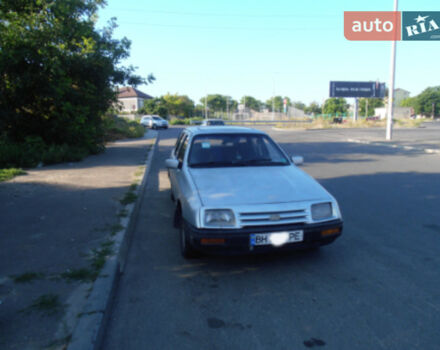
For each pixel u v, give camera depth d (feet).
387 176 32.94
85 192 24.57
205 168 16.47
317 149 57.98
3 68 36.24
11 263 13.37
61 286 11.69
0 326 9.53
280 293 12.06
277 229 12.56
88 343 8.87
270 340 9.55
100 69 44.34
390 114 71.46
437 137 78.54
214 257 15.15
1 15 37.88
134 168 35.32
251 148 17.90
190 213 13.12
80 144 44.55
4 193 23.82
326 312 10.85
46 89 38.91
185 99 250.98
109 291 11.36
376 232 17.88
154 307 11.28
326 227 13.05
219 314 10.85
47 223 17.92
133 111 204.03
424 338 9.53
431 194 25.70
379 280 12.89
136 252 15.83
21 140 40.86
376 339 9.52
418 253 15.24
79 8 46.98
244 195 13.41
